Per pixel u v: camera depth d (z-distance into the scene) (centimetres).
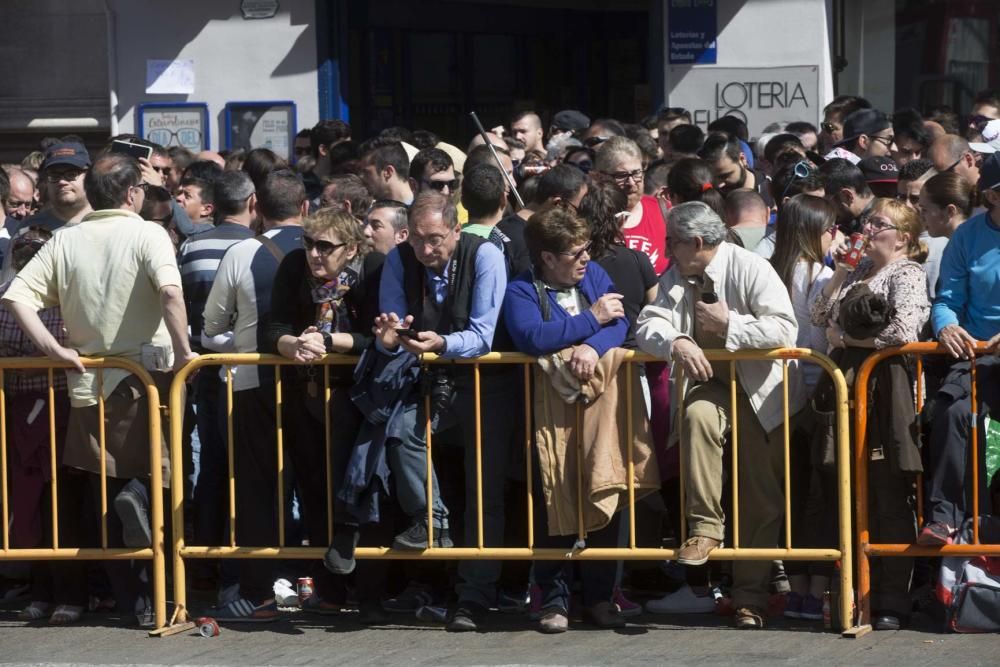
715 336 1496
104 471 1562
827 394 1498
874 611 1519
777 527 1529
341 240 1503
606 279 1536
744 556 1487
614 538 1523
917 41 3416
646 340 1491
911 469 1460
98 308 1566
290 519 1650
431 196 1488
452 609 1578
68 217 1716
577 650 1462
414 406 1515
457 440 1547
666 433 1543
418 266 1519
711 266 1498
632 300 1582
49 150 1881
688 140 2362
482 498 1522
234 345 1616
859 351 1498
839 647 1447
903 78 3425
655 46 3344
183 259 1733
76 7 3234
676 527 1625
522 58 3825
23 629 1602
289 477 1636
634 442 1509
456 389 1513
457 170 2223
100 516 1600
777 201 1897
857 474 1488
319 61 3222
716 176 2100
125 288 1565
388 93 3506
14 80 3269
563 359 1473
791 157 2100
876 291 1488
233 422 1574
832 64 3341
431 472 1518
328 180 1941
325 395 1537
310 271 1533
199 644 1521
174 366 1555
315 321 1537
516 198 1934
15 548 1606
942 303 1538
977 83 3406
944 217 1689
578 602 1638
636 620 1591
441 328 1503
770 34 3250
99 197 1585
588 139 2375
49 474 1598
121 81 3256
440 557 1522
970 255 1533
